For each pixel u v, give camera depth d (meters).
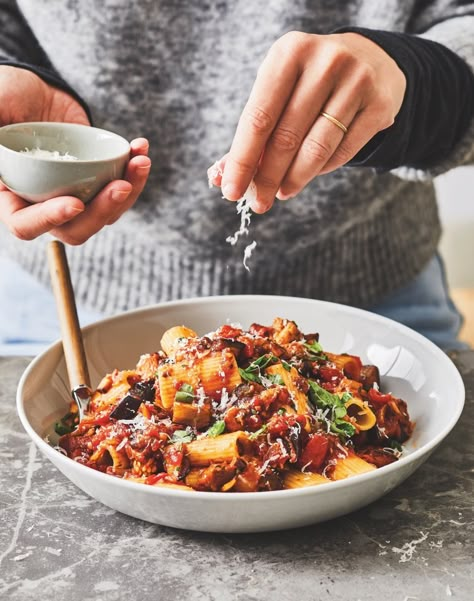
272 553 0.57
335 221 0.99
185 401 0.61
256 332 0.71
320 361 0.68
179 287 1.03
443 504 0.61
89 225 0.71
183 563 0.56
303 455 0.60
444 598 0.53
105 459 0.62
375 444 0.65
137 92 0.95
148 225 0.99
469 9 0.92
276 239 0.99
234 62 0.93
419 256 1.07
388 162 0.75
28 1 0.93
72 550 0.57
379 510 0.61
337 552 0.57
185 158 0.97
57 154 0.72
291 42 0.61
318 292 1.03
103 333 0.75
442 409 0.67
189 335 0.70
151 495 0.54
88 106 0.89
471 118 0.84
